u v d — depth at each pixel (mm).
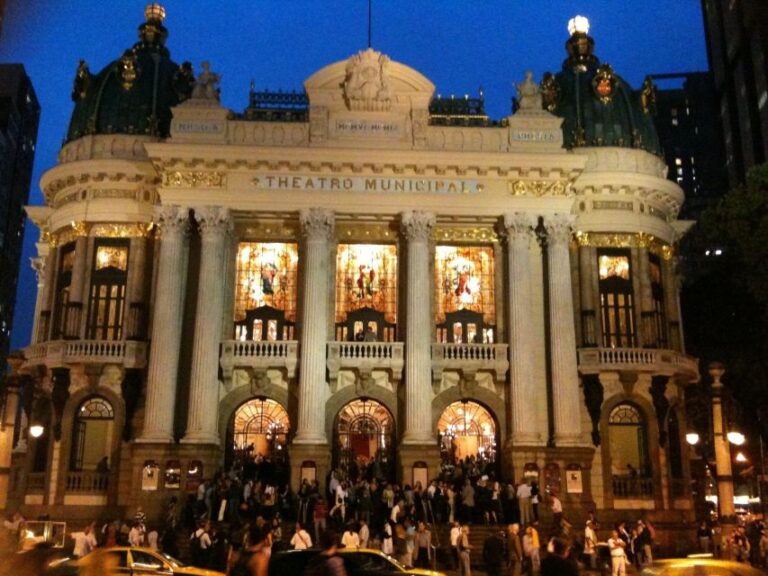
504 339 39719
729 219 38000
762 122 79000
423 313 38344
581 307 40375
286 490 34969
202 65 41562
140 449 36312
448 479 36250
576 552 26656
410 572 18719
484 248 41344
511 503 34125
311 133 40125
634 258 41281
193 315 39156
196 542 26438
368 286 40594
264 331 40000
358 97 40438
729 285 44531
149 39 45969
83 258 40531
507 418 38750
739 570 14977
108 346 38812
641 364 39094
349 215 39750
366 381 38781
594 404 38938
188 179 39312
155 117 42844
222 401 38625
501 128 40656
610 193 41688
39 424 39531
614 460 39344
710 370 30562
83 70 45094
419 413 37250
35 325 44875
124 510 37000
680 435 40094
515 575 27656
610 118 43781
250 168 39438
